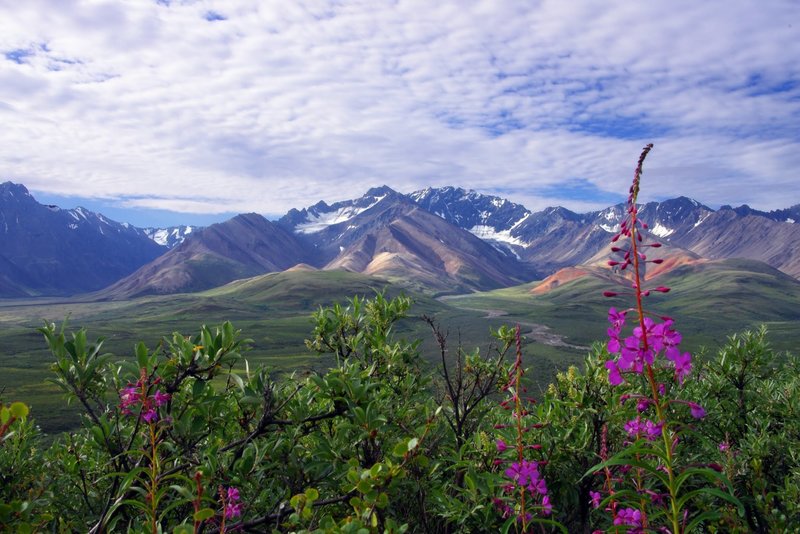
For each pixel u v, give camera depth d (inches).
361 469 221.5
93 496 272.1
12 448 263.4
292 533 164.1
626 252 131.7
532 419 286.4
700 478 234.5
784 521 233.9
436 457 265.3
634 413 266.1
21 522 182.5
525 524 173.9
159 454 219.5
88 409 223.3
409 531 256.1
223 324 236.4
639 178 130.1
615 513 152.9
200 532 175.9
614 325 132.6
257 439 251.6
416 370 354.3
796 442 296.8
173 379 230.8
